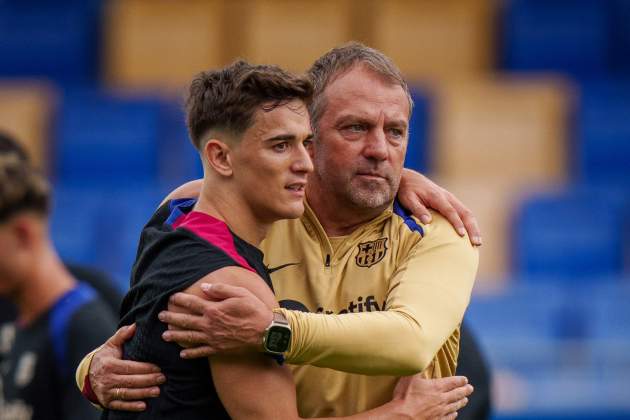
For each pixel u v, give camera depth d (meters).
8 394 12.82
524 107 31.92
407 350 8.80
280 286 9.90
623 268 29.11
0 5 34.22
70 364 12.52
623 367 23.14
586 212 29.28
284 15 33.22
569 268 29.12
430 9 33.53
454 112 31.94
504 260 28.98
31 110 31.48
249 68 8.74
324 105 9.64
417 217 9.97
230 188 8.87
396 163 9.70
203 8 33.53
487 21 33.66
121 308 9.34
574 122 32.00
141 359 8.86
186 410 8.70
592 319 26.09
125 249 28.66
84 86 33.91
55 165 31.64
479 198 29.34
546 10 33.94
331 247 9.91
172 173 31.52
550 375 23.17
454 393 9.43
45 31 34.25
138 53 33.53
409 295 9.23
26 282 12.83
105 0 34.16
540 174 31.73
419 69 33.53
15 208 12.64
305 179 8.81
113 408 8.92
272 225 10.02
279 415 8.56
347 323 8.66
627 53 34.22
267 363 8.60
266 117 8.59
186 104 9.16
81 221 28.91
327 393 9.58
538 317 26.14
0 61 34.16
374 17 33.50
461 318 9.47
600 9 33.84
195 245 8.70
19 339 12.93
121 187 31.12
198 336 8.39
